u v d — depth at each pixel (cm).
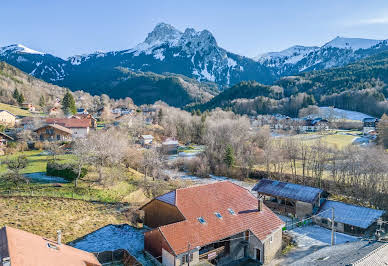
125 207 4819
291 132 14225
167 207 3966
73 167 5338
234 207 4191
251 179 8894
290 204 6006
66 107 14150
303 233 4931
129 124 12069
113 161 6556
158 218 4147
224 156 9375
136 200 5388
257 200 4569
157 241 3403
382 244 2806
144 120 14375
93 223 4134
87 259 2709
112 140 6888
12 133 8600
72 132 8856
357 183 6875
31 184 4872
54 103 18562
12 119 10750
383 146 9888
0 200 4138
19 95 15975
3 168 5422
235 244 3831
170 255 3194
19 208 4025
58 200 4484
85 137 8231
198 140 13375
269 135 11338
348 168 7606
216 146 10369
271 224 4109
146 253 3556
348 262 2497
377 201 6225
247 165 9338
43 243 2533
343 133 14088
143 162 7381
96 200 4816
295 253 4138
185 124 13762
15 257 1977
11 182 4775
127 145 8412
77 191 4919
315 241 4594
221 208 4066
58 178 5328
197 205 3959
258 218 4141
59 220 3975
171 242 3234
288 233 4919
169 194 4162
